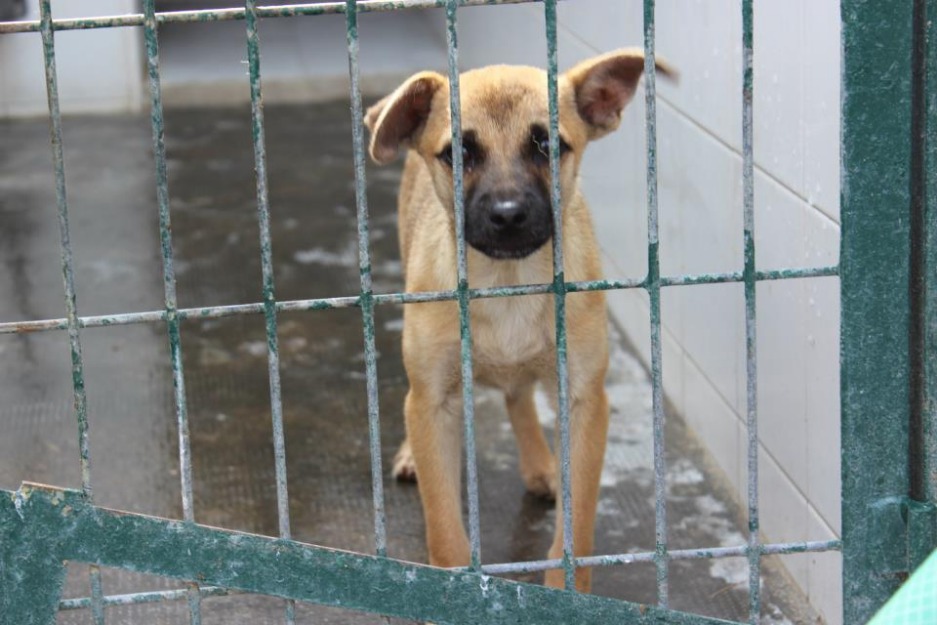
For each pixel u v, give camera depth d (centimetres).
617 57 411
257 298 738
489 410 604
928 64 282
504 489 527
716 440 528
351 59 275
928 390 297
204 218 884
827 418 397
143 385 633
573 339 419
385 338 684
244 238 841
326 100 1218
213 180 974
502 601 302
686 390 570
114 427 587
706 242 515
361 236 286
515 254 397
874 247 293
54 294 752
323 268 783
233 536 294
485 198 396
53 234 858
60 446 567
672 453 547
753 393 304
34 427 588
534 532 492
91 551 291
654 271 296
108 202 923
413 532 492
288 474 541
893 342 298
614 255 674
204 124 1145
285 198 924
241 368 652
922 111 285
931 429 299
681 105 539
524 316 422
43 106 1184
